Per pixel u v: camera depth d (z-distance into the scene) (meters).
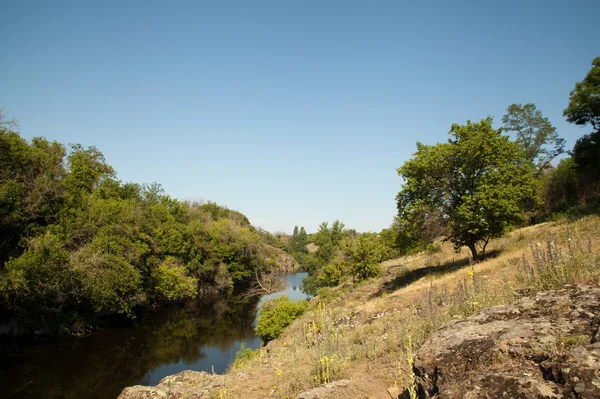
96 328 28.42
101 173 44.72
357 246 32.16
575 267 6.97
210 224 64.88
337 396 5.89
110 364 20.67
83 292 24.77
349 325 14.01
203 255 50.91
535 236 20.09
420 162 19.83
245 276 56.81
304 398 5.98
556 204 33.75
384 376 6.59
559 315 4.48
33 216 23.77
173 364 21.00
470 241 20.09
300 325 18.97
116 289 28.14
